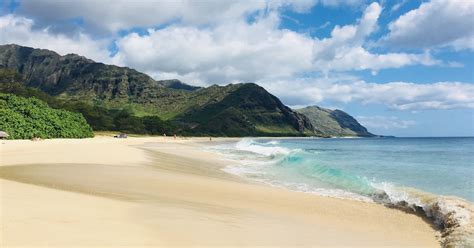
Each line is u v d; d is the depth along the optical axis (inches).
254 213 431.2
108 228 293.4
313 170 957.8
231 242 292.5
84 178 655.8
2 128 2326.5
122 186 581.9
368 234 370.6
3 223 284.2
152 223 323.0
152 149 1973.4
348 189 684.7
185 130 7500.0
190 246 269.1
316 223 404.8
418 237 369.7
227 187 640.4
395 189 636.7
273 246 294.2
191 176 784.9
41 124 2778.1
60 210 342.0
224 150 2066.9
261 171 970.1
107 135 4798.2
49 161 959.6
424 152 2191.2
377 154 1993.1
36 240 249.8
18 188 472.1
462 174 927.0
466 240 328.5
